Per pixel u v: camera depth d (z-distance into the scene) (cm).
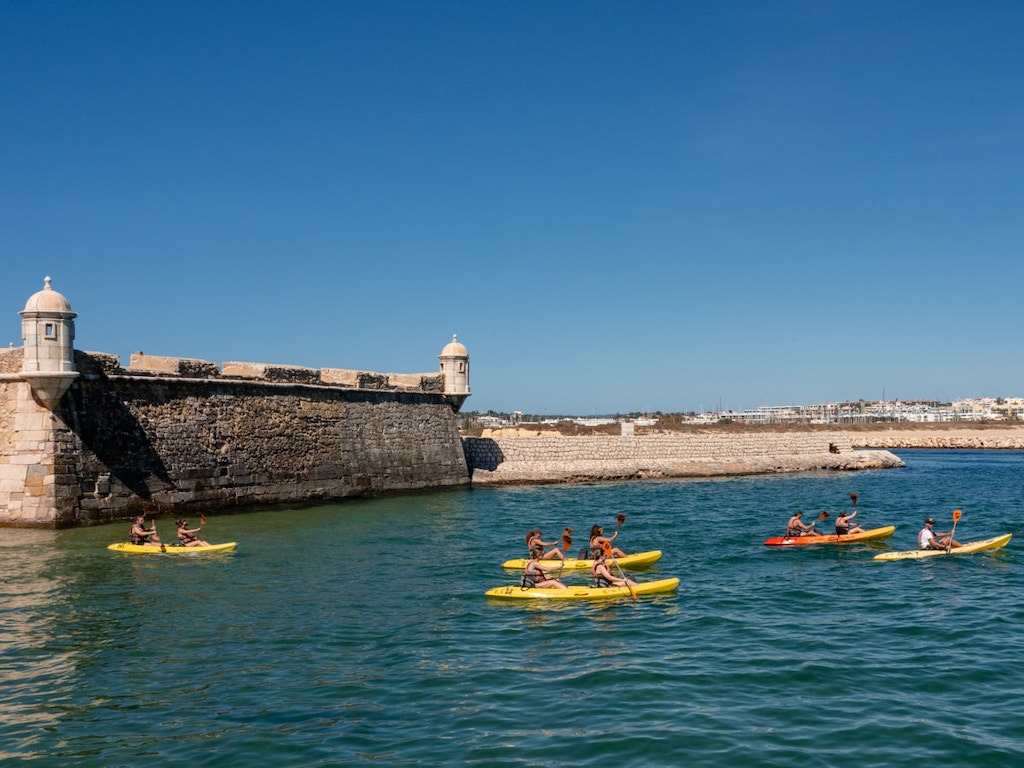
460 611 1636
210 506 3041
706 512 3438
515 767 910
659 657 1320
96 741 988
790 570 2092
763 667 1265
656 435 5812
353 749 962
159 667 1268
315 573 2014
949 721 1045
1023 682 1195
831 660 1302
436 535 2680
